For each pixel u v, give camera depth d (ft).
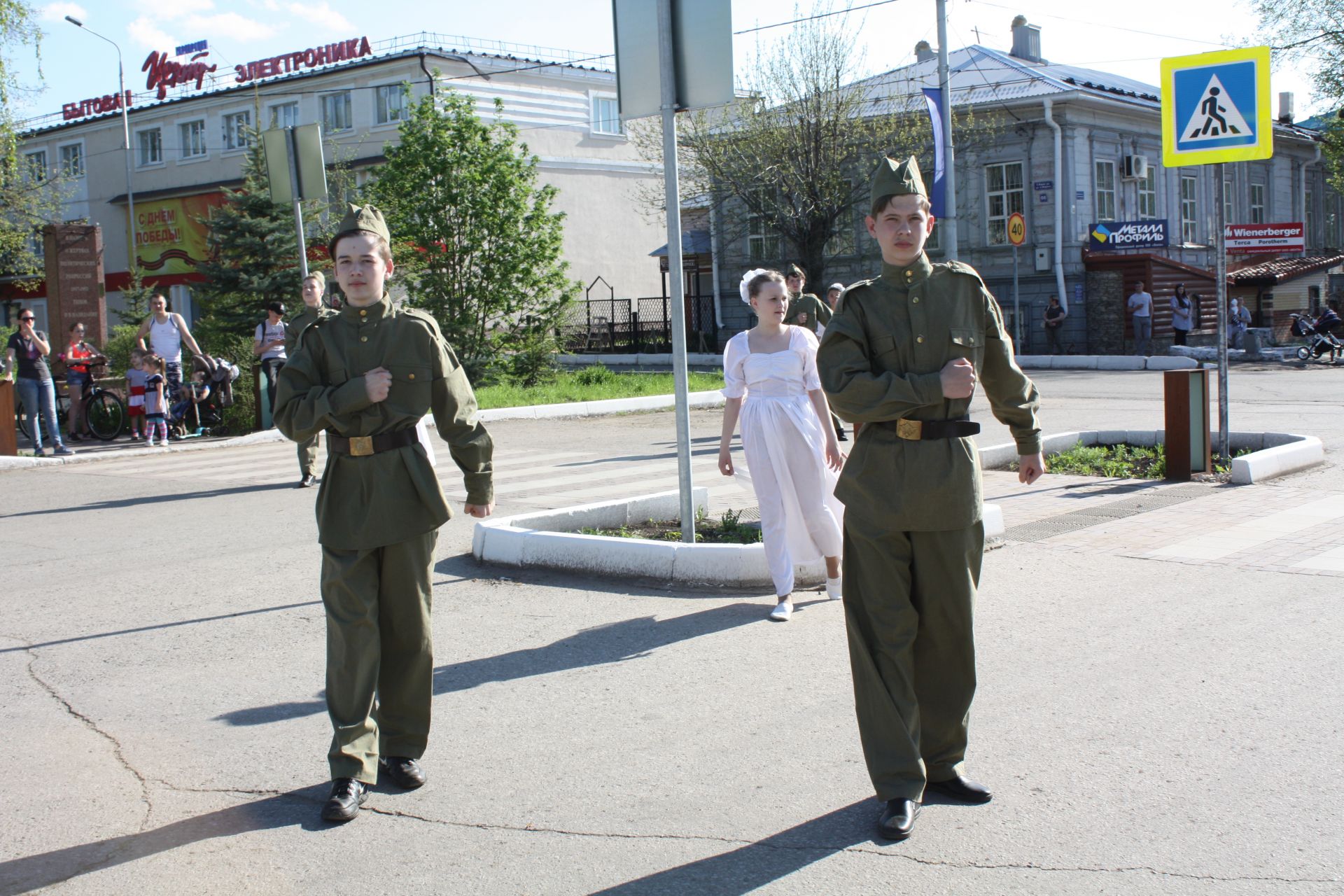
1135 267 99.55
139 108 141.38
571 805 13.24
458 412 13.93
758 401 21.16
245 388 58.44
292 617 22.04
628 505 28.32
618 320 127.65
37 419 48.01
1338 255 134.10
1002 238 105.50
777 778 13.79
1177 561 23.93
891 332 12.37
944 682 12.82
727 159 102.17
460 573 25.21
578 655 18.99
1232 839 11.75
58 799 13.89
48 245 77.82
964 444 12.48
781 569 21.02
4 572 26.66
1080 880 11.01
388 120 121.90
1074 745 14.40
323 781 14.25
